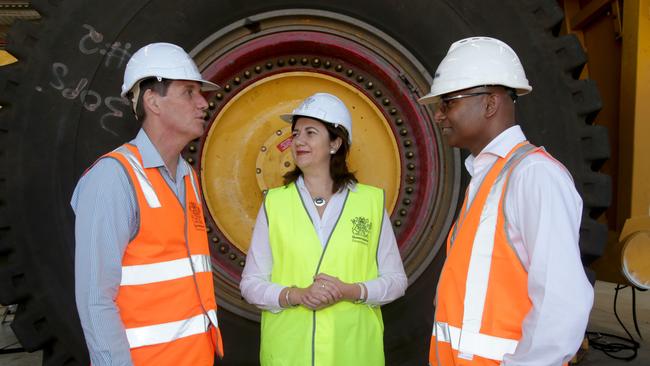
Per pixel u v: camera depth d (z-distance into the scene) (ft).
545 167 4.20
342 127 6.63
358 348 6.06
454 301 4.66
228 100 8.57
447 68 4.97
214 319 5.50
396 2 8.27
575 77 8.55
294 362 5.96
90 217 4.71
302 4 8.26
